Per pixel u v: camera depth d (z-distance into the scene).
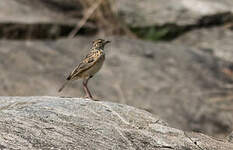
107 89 16.39
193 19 21.56
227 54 19.75
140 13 21.69
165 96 16.33
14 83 16.06
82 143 7.86
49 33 20.11
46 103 9.20
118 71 17.36
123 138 8.23
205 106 16.03
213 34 21.09
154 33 21.36
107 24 21.25
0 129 7.95
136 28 21.45
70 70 17.14
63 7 21.98
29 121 8.34
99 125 8.49
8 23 19.47
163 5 21.91
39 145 7.64
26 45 18.47
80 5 22.12
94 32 20.98
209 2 22.09
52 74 16.84
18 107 8.99
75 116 8.68
